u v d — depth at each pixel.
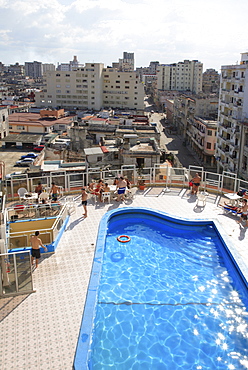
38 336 9.92
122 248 16.42
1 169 21.44
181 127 106.44
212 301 12.53
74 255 14.59
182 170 24.28
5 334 9.99
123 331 11.02
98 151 38.94
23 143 70.88
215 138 69.62
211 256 15.77
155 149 43.09
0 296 11.83
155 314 11.79
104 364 9.80
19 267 11.80
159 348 10.42
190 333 11.02
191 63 181.38
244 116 53.28
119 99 135.12
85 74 127.69
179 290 13.17
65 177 22.08
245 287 12.98
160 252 16.09
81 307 11.26
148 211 19.62
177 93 166.25
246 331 11.16
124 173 24.50
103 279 13.78
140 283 13.58
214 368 9.77
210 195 22.81
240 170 52.09
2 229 13.05
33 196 19.69
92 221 18.11
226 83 60.97
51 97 131.00
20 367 8.80
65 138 68.38
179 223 18.48
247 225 17.92
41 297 11.77
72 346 9.56
